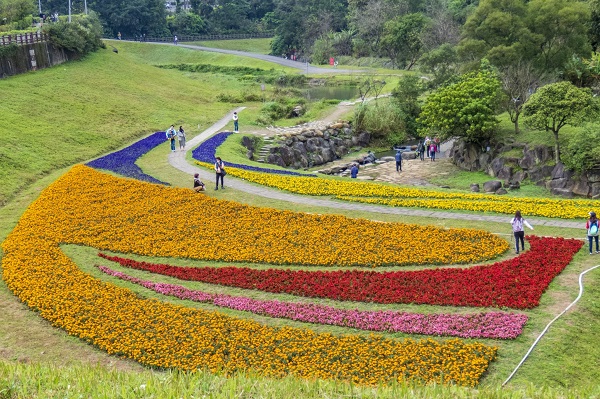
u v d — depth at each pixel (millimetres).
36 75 67938
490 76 55156
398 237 30141
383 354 19938
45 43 73438
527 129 53219
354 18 133250
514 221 28250
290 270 26953
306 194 38344
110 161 46688
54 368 17219
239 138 57844
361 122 68750
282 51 140250
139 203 35938
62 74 71500
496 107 54062
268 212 34000
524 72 61125
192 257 28969
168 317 22734
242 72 112562
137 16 149625
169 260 28922
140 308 23500
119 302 24016
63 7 141750
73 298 24422
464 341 20781
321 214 33719
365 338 21125
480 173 53000
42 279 26188
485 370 19109
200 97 81750
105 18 147750
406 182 51719
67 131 53625
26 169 43031
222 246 29906
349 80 103500
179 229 32094
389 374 18828
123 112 64000
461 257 27797
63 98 62625
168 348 20641
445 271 26266
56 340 21891
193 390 15273
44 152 47281
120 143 55094
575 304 23031
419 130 64375
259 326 22000
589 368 19609
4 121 50812
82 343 21641
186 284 26109
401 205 36094
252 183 41062
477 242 29453
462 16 117062
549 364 19438
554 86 45781
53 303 24016
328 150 61938
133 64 91750
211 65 116375
